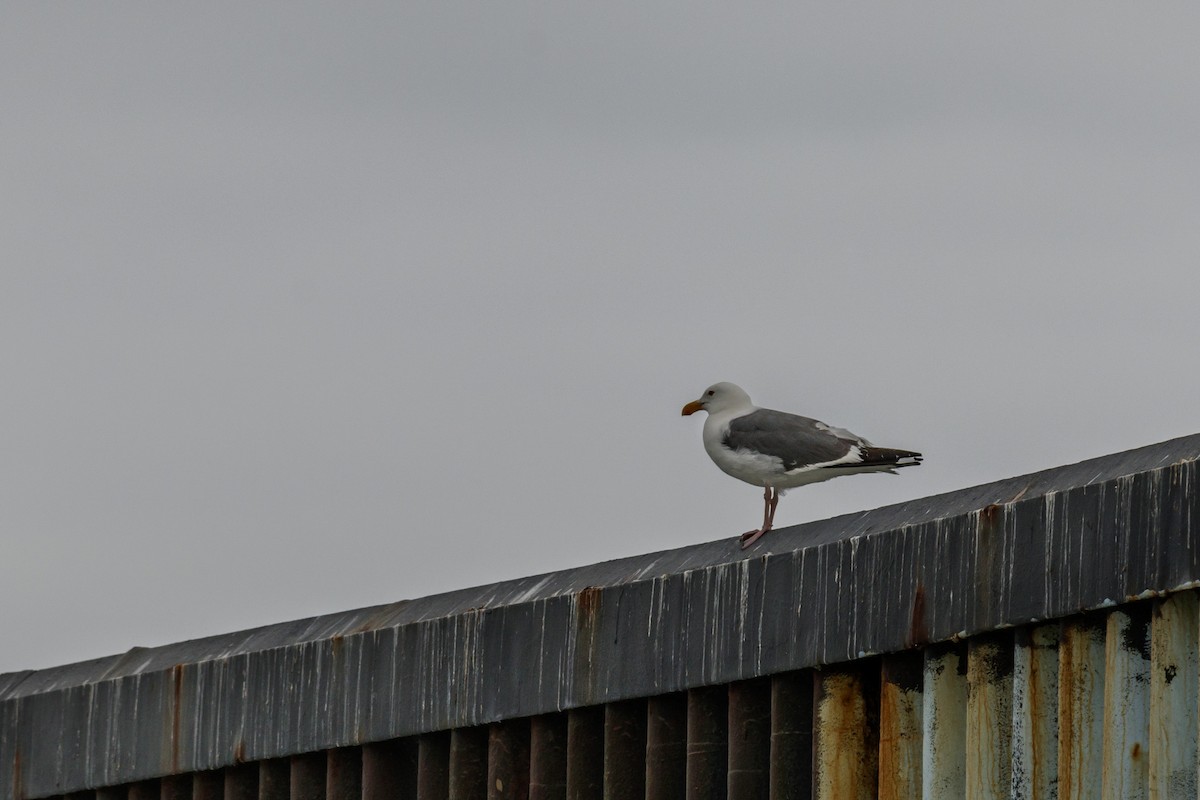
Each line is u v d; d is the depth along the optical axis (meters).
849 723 16.73
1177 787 14.30
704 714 17.59
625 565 18.75
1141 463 14.96
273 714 20.67
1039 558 15.34
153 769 21.52
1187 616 14.52
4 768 23.00
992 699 15.64
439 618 19.58
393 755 19.98
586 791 18.31
